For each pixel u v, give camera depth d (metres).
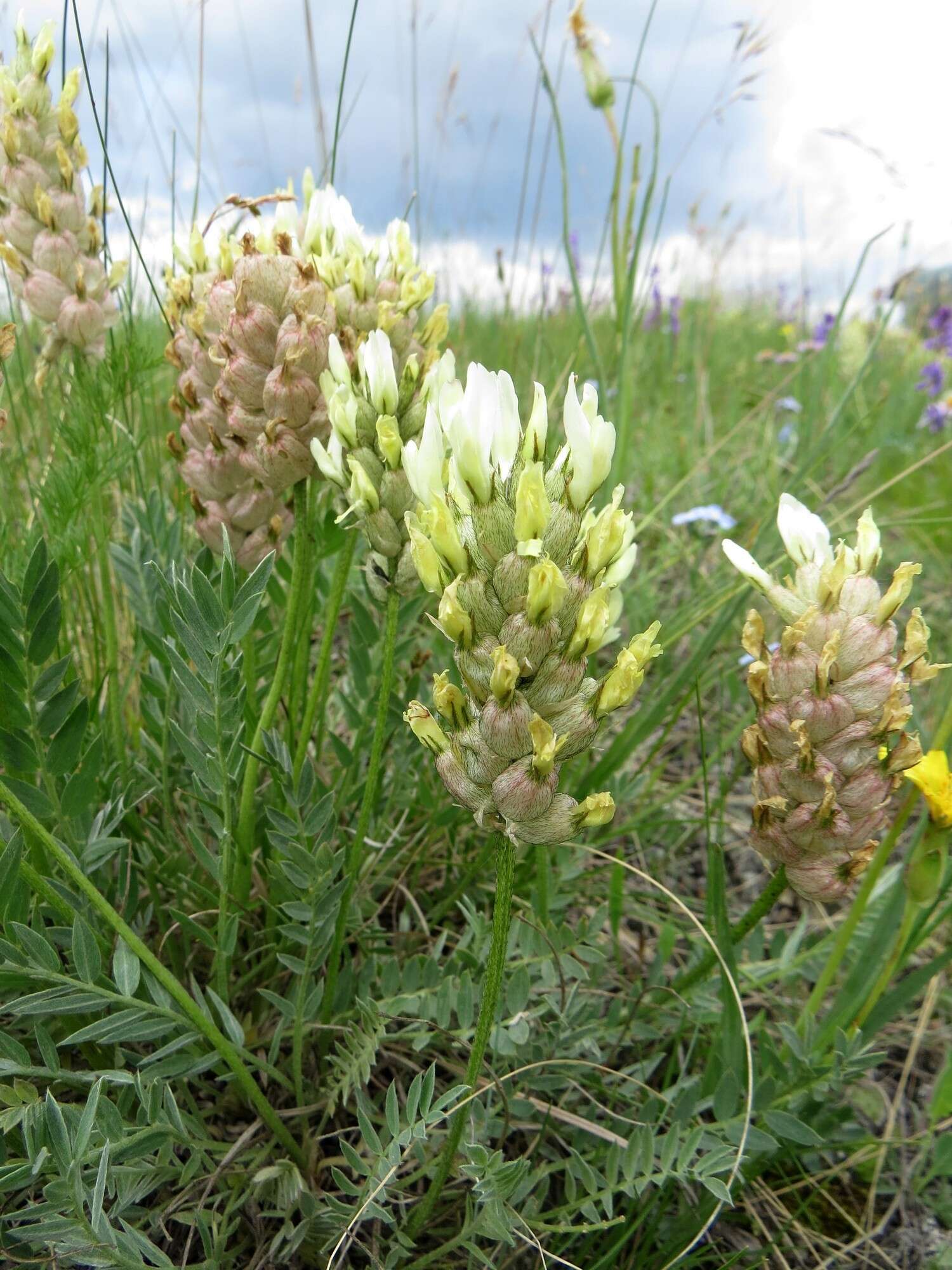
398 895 0.24
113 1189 0.15
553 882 0.22
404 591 0.16
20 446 0.24
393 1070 0.20
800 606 0.15
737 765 0.27
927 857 0.17
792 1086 0.18
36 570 0.15
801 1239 0.19
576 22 0.27
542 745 0.11
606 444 0.11
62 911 0.16
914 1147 0.21
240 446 0.18
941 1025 0.25
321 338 0.16
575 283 0.27
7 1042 0.14
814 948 0.22
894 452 0.66
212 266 0.18
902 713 0.14
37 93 0.20
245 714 0.20
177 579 0.15
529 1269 0.17
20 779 0.17
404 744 0.23
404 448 0.13
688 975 0.19
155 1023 0.15
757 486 0.48
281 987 0.21
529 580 0.11
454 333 0.53
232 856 0.20
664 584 0.41
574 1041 0.18
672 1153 0.16
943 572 0.46
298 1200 0.16
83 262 0.20
